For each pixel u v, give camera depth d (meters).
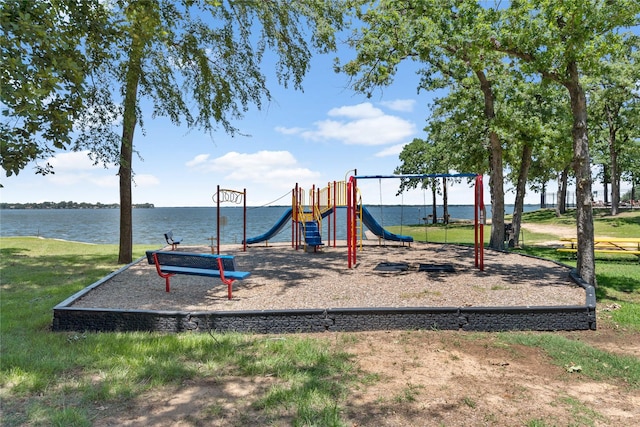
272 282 9.77
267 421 3.41
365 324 6.30
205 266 8.33
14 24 4.44
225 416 3.50
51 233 55.00
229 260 8.09
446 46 12.50
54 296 8.62
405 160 46.75
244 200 17.80
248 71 14.02
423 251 16.84
